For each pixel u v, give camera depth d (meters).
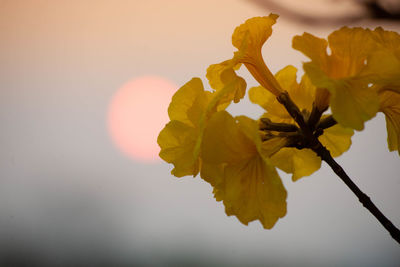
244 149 0.75
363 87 0.72
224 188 0.75
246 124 0.73
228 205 0.77
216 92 0.77
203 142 0.74
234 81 0.75
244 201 0.75
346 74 0.74
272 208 0.74
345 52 0.74
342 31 0.74
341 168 0.76
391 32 0.75
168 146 0.78
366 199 0.75
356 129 0.71
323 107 0.76
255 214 0.75
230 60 0.77
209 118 0.76
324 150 0.76
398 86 0.75
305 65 0.72
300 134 0.77
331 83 0.72
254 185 0.75
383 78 0.72
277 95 0.78
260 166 0.75
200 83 0.78
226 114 0.74
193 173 0.77
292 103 0.78
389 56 0.73
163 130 0.78
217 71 0.78
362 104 0.71
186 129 0.78
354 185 0.76
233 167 0.75
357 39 0.74
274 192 0.73
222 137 0.74
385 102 0.77
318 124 0.77
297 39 0.74
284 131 0.77
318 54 0.74
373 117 0.71
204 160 0.74
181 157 0.77
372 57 0.73
